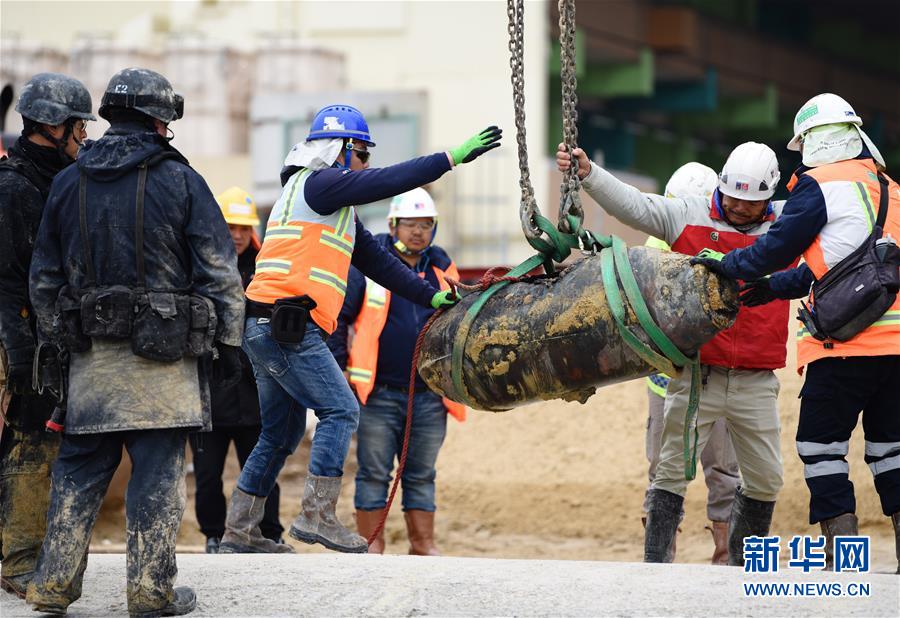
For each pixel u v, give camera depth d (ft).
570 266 29.78
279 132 110.73
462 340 30.19
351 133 34.37
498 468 58.75
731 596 27.07
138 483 27.12
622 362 28.99
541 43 123.85
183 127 126.82
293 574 30.04
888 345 30.19
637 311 28.63
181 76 127.65
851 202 30.25
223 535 40.45
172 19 142.82
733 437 35.24
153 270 26.94
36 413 30.17
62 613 27.89
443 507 58.03
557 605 26.81
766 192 33.60
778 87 182.29
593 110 164.86
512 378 29.78
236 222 43.34
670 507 34.91
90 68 127.75
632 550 53.31
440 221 116.57
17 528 30.12
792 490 51.83
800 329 31.76
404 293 34.96
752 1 181.78
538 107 123.54
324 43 132.46
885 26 213.46
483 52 126.52
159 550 27.07
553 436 59.31
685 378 34.47
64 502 27.30
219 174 120.57
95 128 125.80
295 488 61.11
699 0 165.27
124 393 26.81
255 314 34.65
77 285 27.12
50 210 27.43
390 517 56.49
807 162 31.55
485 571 29.84
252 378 42.52
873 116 214.07
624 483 56.54
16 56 129.49
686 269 28.99
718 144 197.26
